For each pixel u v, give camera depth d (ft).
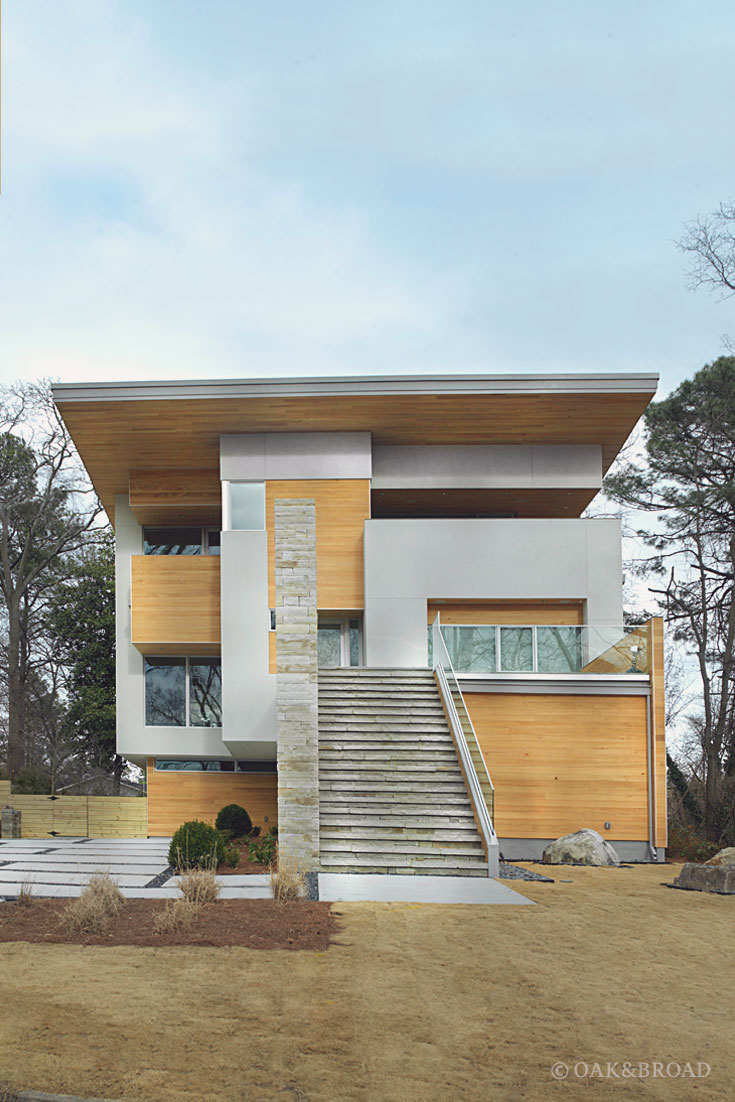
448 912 41.09
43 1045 23.61
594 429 80.28
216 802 85.30
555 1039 25.73
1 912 39.01
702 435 119.85
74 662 136.26
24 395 137.18
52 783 104.06
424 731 66.18
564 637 72.95
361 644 81.15
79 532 138.51
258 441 79.87
